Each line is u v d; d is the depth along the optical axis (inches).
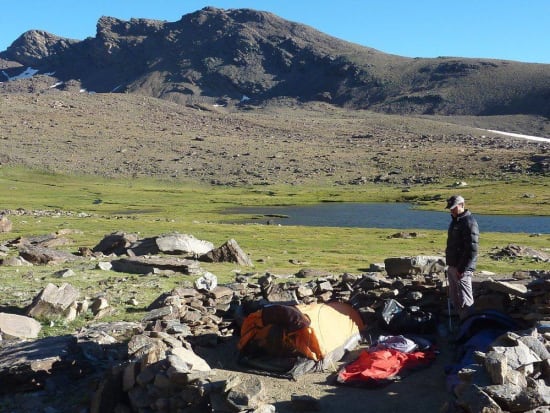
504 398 327.3
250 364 505.0
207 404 386.0
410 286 643.5
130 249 1509.6
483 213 4569.4
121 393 439.8
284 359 497.7
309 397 409.4
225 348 554.3
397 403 413.7
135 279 1023.0
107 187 7529.5
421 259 809.5
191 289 757.9
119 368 448.8
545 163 7746.1
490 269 1331.2
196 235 2493.8
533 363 370.0
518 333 437.7
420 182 7716.5
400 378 457.1
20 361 507.5
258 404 373.1
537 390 333.7
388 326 574.2
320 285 700.7
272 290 704.4
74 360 524.7
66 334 623.5
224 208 5295.3
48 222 3043.8
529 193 5787.4
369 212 4845.0
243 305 647.8
